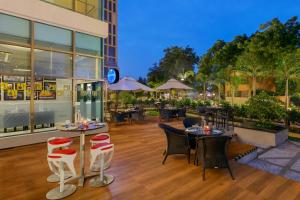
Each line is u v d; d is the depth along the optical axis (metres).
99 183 3.25
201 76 21.12
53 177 3.44
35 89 5.88
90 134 6.80
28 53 5.74
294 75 11.17
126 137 6.47
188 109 14.14
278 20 13.60
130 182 3.33
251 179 3.51
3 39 5.27
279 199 2.89
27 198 2.82
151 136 6.63
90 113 7.20
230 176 3.61
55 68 6.29
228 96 20.59
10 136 5.34
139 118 10.20
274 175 3.68
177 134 4.08
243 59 14.28
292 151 5.59
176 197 2.89
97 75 7.36
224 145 3.51
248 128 6.59
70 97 6.65
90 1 7.17
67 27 6.36
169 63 29.27
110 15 41.19
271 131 6.07
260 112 6.64
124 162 4.20
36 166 3.96
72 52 6.59
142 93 23.03
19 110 5.59
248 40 17.27
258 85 17.23
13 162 4.18
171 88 11.43
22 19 5.55
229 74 16.59
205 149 3.48
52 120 6.21
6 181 3.32
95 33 7.07
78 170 3.74
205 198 2.88
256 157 5.09
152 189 3.11
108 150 3.23
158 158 4.46
